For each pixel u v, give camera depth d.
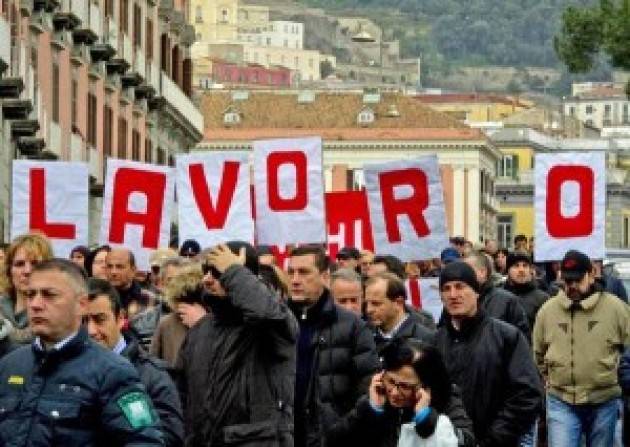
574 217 25.98
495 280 29.06
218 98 134.25
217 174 25.67
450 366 19.19
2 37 38.03
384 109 134.75
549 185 26.03
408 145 133.38
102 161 54.72
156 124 66.44
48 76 45.97
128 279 22.61
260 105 134.00
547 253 26.06
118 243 26.58
